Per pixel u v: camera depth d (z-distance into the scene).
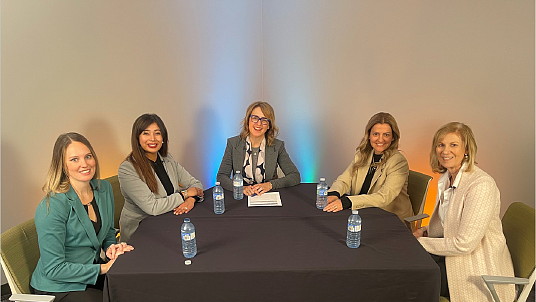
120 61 2.91
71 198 1.73
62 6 2.51
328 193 2.46
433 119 3.24
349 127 3.70
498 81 2.88
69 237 1.75
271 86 4.06
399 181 2.40
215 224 1.97
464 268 1.76
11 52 2.29
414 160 3.42
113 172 3.01
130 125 3.07
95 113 2.80
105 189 1.99
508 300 1.70
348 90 3.62
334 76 3.66
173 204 2.19
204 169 3.79
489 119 2.98
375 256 1.59
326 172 3.95
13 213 2.46
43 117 2.50
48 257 1.64
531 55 2.71
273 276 1.47
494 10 2.80
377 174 2.51
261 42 4.01
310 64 3.76
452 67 3.06
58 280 1.66
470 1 2.89
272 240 1.76
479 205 1.74
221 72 3.72
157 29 3.13
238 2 3.72
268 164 2.86
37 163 2.53
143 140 2.29
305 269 1.47
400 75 3.32
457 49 3.02
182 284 1.47
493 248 1.77
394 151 2.51
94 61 2.74
